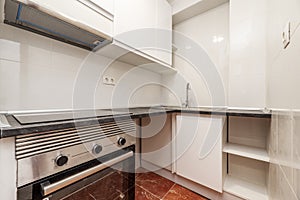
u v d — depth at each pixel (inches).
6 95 31.0
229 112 43.0
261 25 49.5
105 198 28.4
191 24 72.0
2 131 16.0
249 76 51.4
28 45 34.1
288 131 23.3
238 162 55.3
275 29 34.4
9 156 17.0
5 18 29.3
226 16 62.3
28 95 33.9
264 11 49.1
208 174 46.6
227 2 62.0
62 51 40.3
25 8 25.7
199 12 68.5
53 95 38.3
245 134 54.2
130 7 44.6
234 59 54.3
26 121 22.4
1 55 30.5
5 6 25.1
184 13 69.0
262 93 49.1
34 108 34.8
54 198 20.6
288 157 23.3
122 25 41.9
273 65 36.2
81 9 32.3
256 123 52.2
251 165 52.9
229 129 57.4
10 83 31.5
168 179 59.1
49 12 26.2
